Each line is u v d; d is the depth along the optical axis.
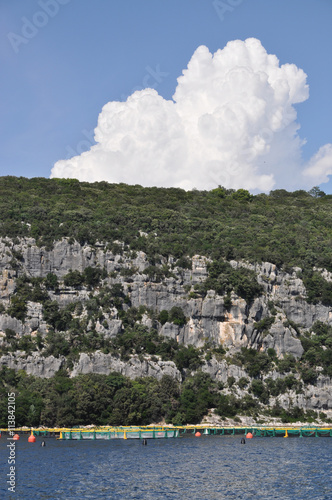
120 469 117.81
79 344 187.88
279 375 193.62
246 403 185.38
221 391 188.12
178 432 163.62
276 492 103.56
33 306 194.25
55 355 182.75
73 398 165.25
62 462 123.31
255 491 104.06
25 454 131.62
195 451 139.12
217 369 191.38
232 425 175.75
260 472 117.44
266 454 136.38
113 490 102.81
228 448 144.38
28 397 165.38
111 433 157.00
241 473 116.50
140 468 119.00
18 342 185.62
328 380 194.62
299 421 184.62
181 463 124.56
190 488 105.19
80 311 197.88
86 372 180.38
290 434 170.50
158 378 184.62
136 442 152.00
